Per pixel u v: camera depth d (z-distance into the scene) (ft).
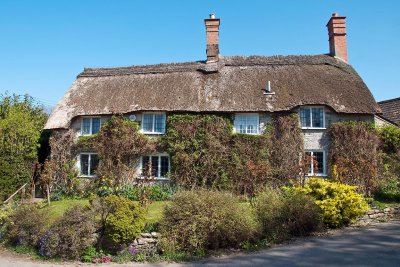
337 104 62.18
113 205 34.81
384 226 41.19
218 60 75.10
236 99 65.05
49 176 61.98
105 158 65.87
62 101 73.77
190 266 29.19
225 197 36.52
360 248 31.78
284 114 63.41
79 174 68.13
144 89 70.85
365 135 61.05
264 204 38.75
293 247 33.22
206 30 76.43
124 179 64.54
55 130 69.51
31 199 61.36
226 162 61.93
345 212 41.01
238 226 34.14
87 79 78.38
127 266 30.63
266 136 62.64
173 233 33.58
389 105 96.73
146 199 49.96
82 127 70.13
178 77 72.95
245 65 74.08
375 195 56.34
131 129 66.33
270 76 70.28
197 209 34.37
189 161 62.54
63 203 58.23
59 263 32.53
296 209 38.34
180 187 61.77
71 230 33.96
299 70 71.36
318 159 63.36
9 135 67.21
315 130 63.41
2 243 39.34
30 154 69.41
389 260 27.81
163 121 67.51
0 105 80.23
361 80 68.18
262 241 34.91
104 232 34.40
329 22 78.84
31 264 32.22
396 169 59.72
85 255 33.24
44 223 38.22
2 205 49.44
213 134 63.26
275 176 60.95
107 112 67.46
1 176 60.59
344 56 75.92
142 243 33.96
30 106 85.71
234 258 30.83
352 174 58.03
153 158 66.90
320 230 39.11
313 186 44.16
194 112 64.64
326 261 28.27
